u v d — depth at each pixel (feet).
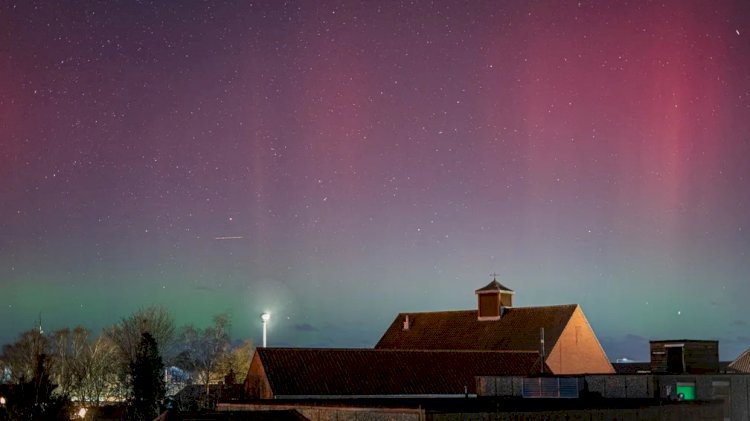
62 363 315.37
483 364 249.34
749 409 182.60
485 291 301.63
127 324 332.80
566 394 178.81
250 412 155.94
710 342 191.93
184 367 333.21
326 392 219.41
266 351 232.32
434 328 311.47
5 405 221.25
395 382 230.48
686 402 162.61
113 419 284.41
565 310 283.18
